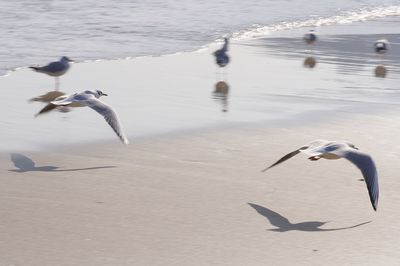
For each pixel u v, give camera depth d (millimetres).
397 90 22219
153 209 12820
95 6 36031
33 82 21734
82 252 11109
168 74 23500
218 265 10805
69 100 13273
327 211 13000
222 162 15406
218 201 13289
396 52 28438
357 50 28641
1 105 19125
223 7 37875
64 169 14688
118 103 19766
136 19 33375
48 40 27953
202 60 25922
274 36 31469
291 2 41188
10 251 11086
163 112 19062
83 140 16594
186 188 13867
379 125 18422
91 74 23062
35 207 12742
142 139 16750
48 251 11109
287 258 11109
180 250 11266
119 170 14727
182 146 16375
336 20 36875
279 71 24469
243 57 26625
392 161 15688
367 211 13031
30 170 14562
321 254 11273
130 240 11570
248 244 11547
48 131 17172
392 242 11781
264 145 16672
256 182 14305
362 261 11086
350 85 22703
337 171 15000
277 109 19703
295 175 14734
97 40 28469
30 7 34906
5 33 28812
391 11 40812
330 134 17641
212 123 18203
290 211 12953
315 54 27594
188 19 34188
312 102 20500
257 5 39281
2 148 15852
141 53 26656
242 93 21328
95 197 13289
